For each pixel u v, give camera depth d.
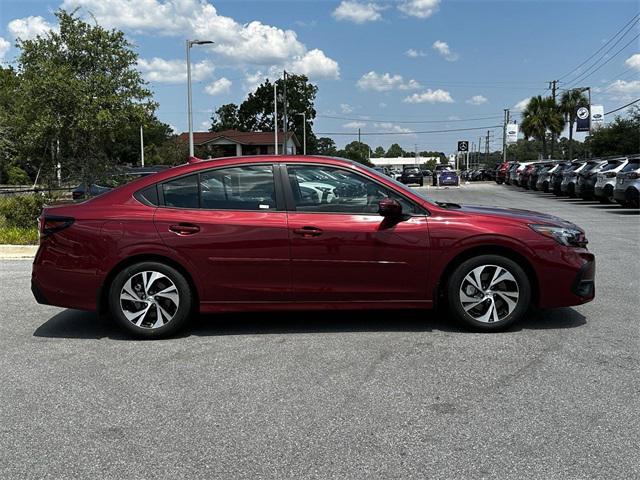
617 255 10.28
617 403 4.05
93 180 15.11
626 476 3.14
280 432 3.71
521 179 39.78
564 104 61.38
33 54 14.09
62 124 13.76
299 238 5.50
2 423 3.90
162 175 5.75
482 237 5.52
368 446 3.51
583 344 5.32
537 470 3.21
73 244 5.58
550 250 5.57
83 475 3.24
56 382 4.61
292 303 5.60
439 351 5.17
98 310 5.66
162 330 5.63
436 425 3.77
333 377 4.60
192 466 3.32
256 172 5.70
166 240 5.50
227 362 4.99
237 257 5.52
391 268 5.54
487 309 5.65
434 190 39.41
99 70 14.55
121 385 4.52
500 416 3.88
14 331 6.04
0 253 10.98
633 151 47.81
